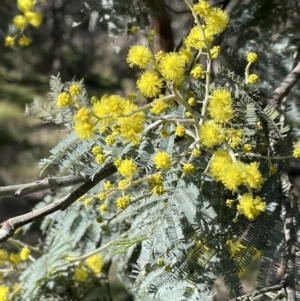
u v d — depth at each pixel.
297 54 0.48
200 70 0.38
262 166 0.40
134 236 0.40
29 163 1.25
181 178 0.38
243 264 0.39
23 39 0.52
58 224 0.50
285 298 0.39
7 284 0.51
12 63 1.16
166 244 0.38
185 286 0.39
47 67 1.21
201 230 0.38
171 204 0.38
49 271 0.48
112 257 0.48
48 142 1.28
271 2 0.47
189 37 0.38
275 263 0.38
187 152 0.38
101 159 0.38
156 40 0.53
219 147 0.39
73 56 1.21
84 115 0.35
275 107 0.43
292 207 0.39
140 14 0.49
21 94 1.25
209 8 0.38
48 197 0.51
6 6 0.70
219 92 0.37
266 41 0.47
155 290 0.39
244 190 0.39
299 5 0.48
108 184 0.39
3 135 1.26
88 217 0.49
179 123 0.38
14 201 1.00
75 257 0.48
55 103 0.43
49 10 1.05
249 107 0.39
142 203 0.39
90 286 0.50
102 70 1.25
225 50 0.48
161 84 0.37
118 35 0.49
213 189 0.39
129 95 0.39
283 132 0.40
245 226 0.39
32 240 0.72
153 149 0.38
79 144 0.39
